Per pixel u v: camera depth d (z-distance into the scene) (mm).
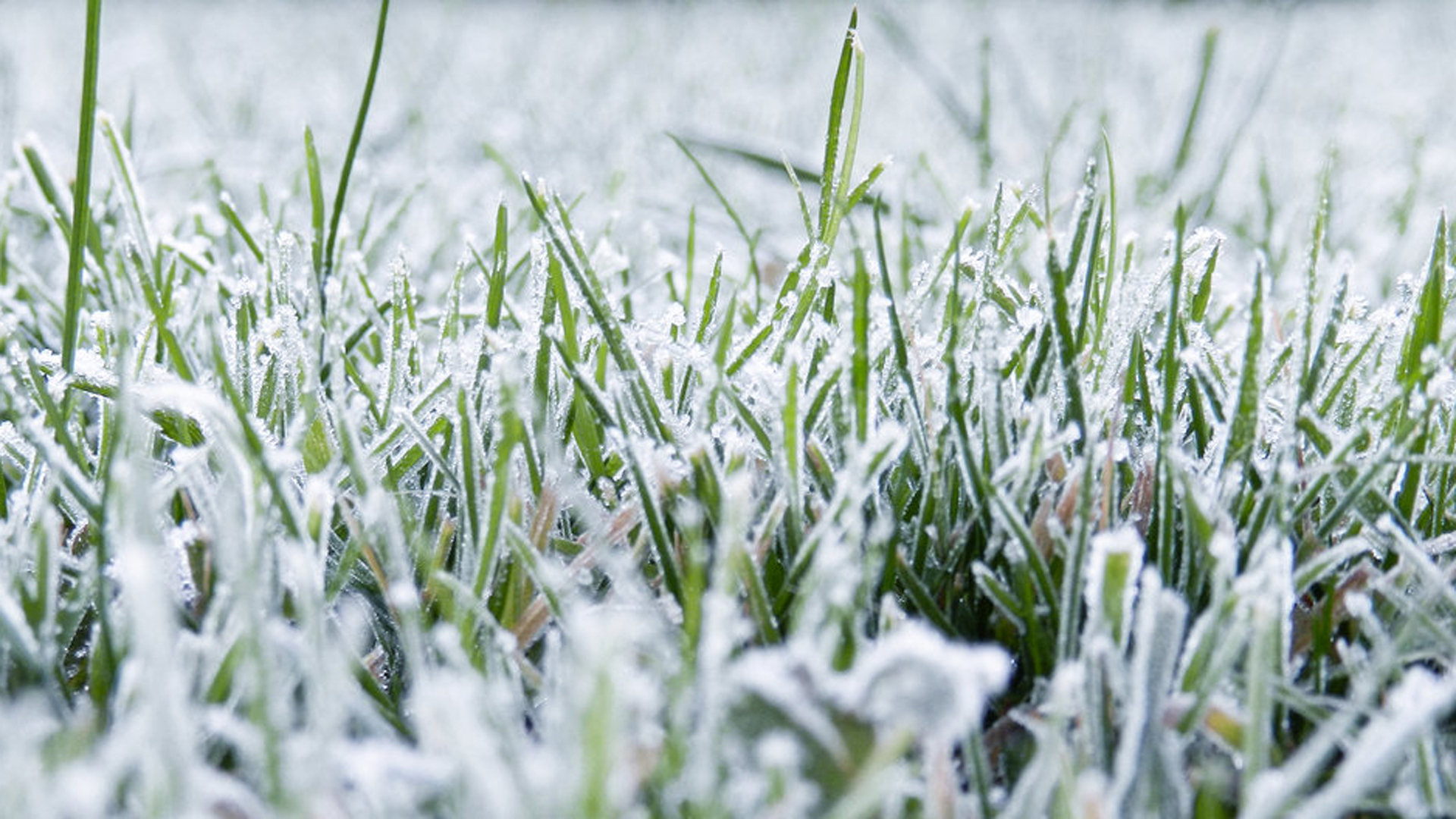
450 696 361
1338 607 423
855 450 420
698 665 394
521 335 473
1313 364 444
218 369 430
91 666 406
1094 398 458
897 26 926
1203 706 391
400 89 1195
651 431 451
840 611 385
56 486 436
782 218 800
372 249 634
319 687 378
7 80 757
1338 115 871
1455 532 450
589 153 935
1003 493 423
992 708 424
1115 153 979
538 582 415
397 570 412
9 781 352
